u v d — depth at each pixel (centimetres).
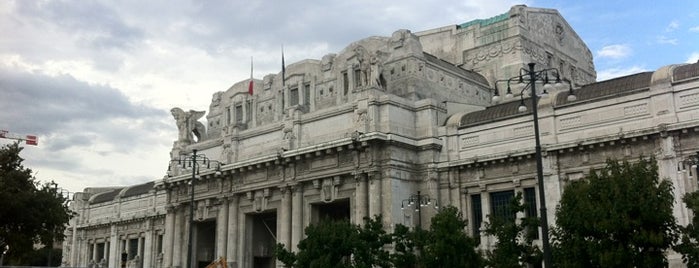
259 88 7738
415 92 6297
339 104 6631
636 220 3266
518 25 7338
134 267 9494
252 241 6969
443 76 6725
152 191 10025
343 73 6731
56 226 5253
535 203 5356
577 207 3453
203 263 7744
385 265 4634
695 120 4562
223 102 8150
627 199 3312
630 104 4956
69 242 12244
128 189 11056
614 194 3375
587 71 8819
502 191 5600
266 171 6675
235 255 6856
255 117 7550
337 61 6919
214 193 7262
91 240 11538
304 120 6456
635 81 5053
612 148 4997
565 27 8425
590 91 5266
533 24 7662
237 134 7181
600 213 3319
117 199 10944
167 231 7931
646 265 3238
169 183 7812
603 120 5069
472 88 7106
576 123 5212
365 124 5831
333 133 6156
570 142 5153
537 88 6962
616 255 3219
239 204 7006
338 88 6712
